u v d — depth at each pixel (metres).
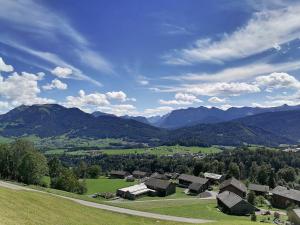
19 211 49.28
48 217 52.09
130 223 70.19
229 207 120.31
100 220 64.56
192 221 89.62
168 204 139.12
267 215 123.12
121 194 169.12
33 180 148.88
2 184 106.06
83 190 173.12
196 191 183.88
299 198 143.00
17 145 158.12
